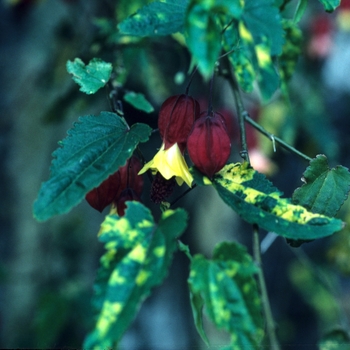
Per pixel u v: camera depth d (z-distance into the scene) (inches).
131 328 44.3
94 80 19.5
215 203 40.5
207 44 16.4
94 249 41.1
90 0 31.6
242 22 18.5
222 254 17.4
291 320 51.0
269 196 18.0
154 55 29.4
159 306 44.8
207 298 17.2
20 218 39.0
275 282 51.3
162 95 29.3
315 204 19.1
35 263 39.3
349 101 44.0
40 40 36.5
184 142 19.3
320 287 46.4
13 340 37.3
